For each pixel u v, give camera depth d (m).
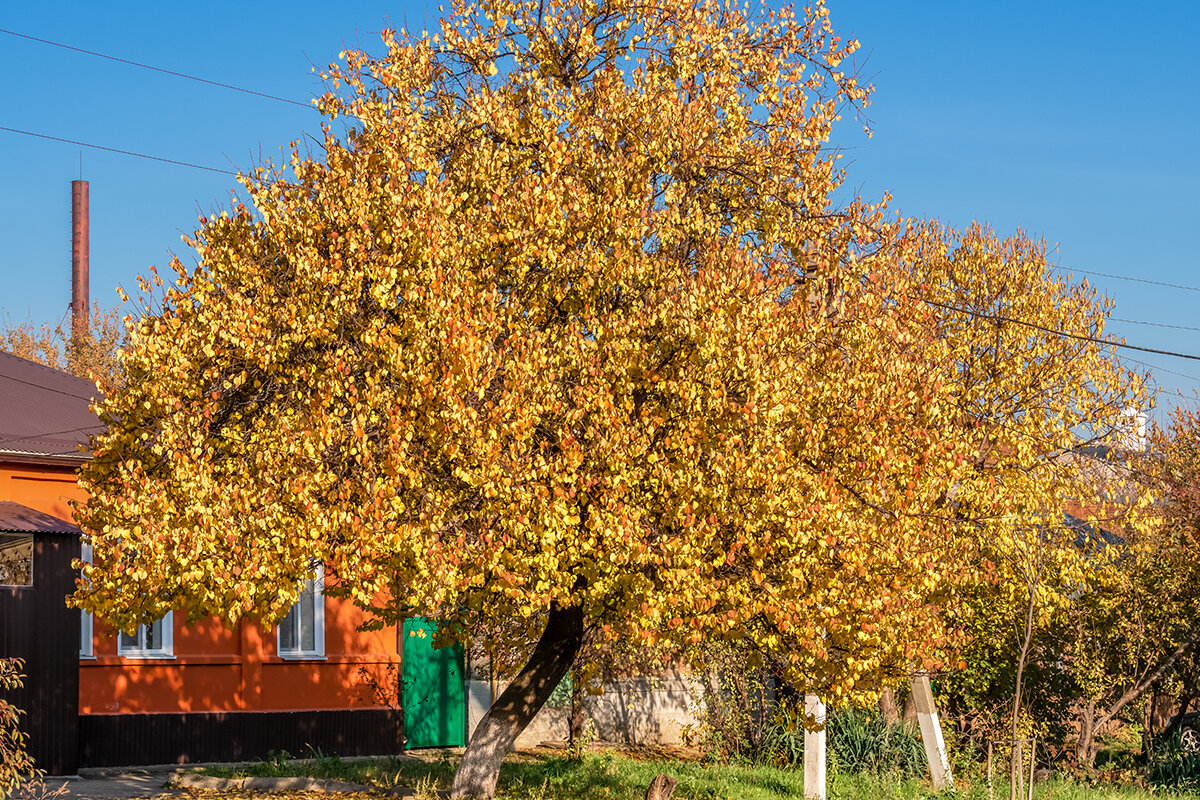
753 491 10.82
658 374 11.52
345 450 10.84
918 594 12.02
